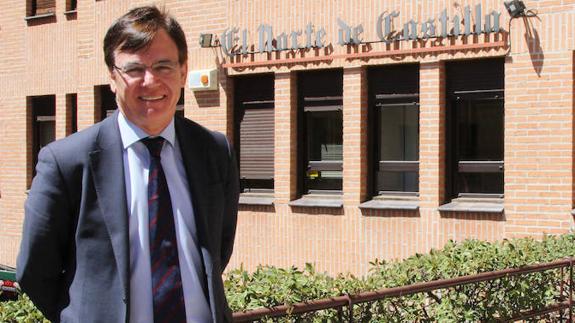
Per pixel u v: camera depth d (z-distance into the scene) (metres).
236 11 11.98
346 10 10.95
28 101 15.15
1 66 15.47
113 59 2.78
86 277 2.67
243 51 11.88
